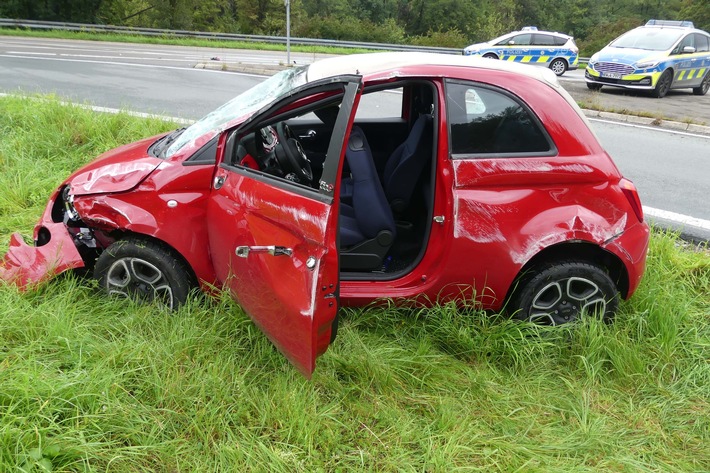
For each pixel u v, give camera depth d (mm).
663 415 2650
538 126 2900
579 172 2885
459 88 2889
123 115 6840
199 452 2246
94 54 16000
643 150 8234
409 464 2232
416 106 4012
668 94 14883
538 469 2254
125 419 2293
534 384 2811
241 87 11477
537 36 19125
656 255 4031
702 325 3352
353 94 2234
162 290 3090
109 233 3113
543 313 3107
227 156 2904
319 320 2182
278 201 2402
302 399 2480
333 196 2174
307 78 3066
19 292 2998
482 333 3027
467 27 52531
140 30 22719
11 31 20578
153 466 2180
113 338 2795
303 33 31703
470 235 2848
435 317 3039
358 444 2357
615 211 2943
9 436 2055
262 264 2461
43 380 2357
